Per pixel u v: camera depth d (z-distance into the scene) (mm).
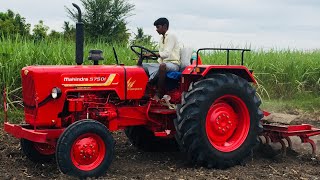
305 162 6109
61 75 5312
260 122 5984
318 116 10023
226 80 5695
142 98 5953
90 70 5480
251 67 12250
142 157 6266
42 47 9469
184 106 5523
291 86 12250
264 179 5219
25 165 5707
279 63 12523
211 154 5562
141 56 6016
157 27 6254
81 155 5008
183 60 6262
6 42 9297
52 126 5422
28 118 5461
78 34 5551
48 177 5172
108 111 5598
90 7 17938
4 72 8539
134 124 5855
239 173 5438
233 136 5891
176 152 6602
